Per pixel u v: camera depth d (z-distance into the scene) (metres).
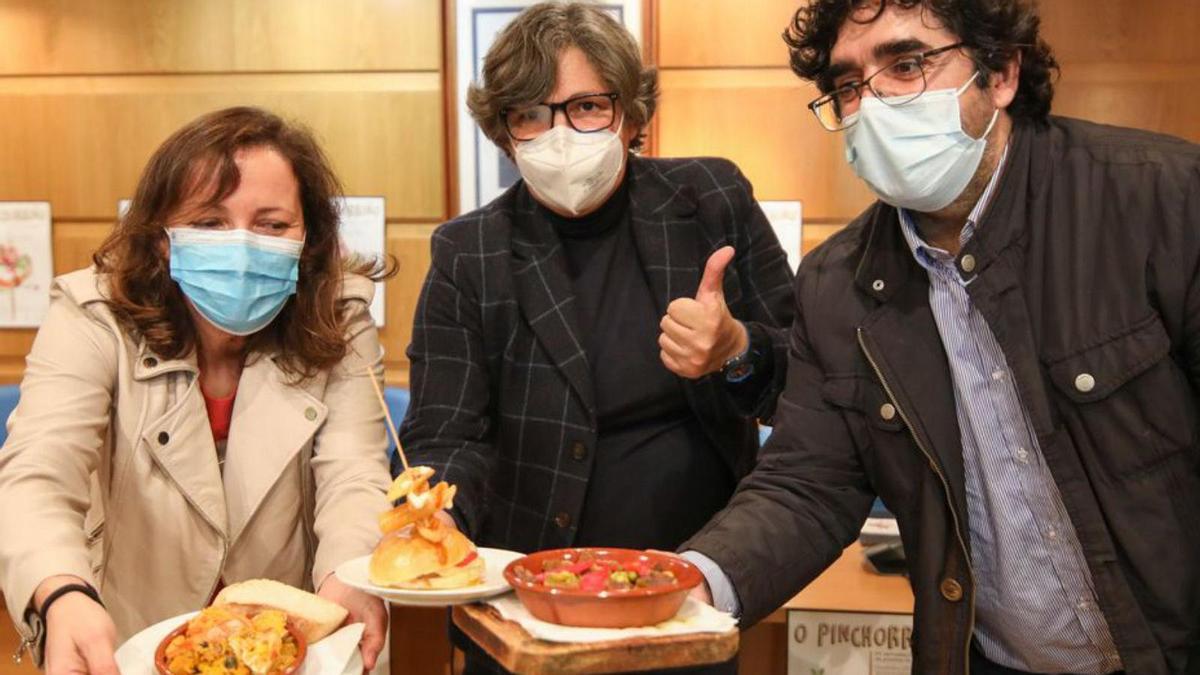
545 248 1.64
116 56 3.36
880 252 1.35
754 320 1.66
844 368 1.36
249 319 1.38
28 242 3.43
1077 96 3.16
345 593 1.26
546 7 1.56
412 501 1.10
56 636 1.10
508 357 1.62
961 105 1.23
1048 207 1.24
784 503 1.35
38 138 3.40
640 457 1.60
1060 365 1.20
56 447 1.29
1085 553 1.21
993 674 1.40
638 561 1.10
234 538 1.42
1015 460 1.27
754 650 1.89
